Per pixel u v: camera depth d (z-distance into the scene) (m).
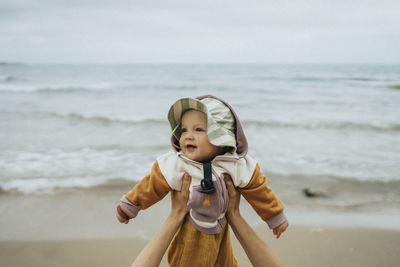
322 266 2.62
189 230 1.58
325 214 3.62
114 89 20.08
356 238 3.05
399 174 4.98
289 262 2.67
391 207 3.86
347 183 4.65
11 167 5.11
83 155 5.85
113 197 4.06
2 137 7.23
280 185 4.54
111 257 2.77
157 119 9.62
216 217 1.54
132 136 7.57
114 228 3.27
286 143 7.02
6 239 3.03
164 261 2.72
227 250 1.70
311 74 37.69
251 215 3.58
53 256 2.77
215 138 1.50
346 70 48.81
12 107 12.13
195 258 1.58
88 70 54.12
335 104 13.66
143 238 3.08
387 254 2.78
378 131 8.44
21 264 2.65
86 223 3.37
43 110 11.29
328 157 5.90
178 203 1.58
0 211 3.63
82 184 4.45
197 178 1.53
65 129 8.32
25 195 4.08
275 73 41.56
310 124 9.19
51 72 46.47
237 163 1.61
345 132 8.32
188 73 43.47
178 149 1.72
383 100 14.65
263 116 10.69
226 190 1.56
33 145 6.54
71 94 17.38
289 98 15.92
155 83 25.25
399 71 44.47
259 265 1.55
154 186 1.58
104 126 8.77
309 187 4.48
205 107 1.51
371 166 5.39
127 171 4.98
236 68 61.16
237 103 14.15
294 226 3.29
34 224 3.34
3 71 48.88
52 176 4.73
